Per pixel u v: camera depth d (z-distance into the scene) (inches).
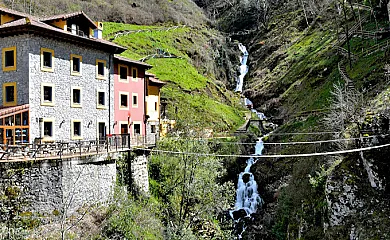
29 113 1178.0
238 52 4047.7
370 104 1240.8
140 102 1720.0
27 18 1157.7
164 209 1349.7
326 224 1053.8
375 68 1786.4
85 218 1061.1
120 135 1306.6
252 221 1576.0
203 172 1321.4
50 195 1005.8
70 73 1325.0
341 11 3093.0
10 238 886.4
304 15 3878.0
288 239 1269.7
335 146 1316.4
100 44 1417.3
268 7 4643.2
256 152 2028.8
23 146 1019.9
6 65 1227.9
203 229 1359.5
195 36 3959.2
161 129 1984.5
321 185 1213.7
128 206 1123.3
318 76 2464.3
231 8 5241.1
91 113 1412.4
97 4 4205.2
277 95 2861.7
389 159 985.5
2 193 940.0
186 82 2822.3
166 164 1453.0
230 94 3221.0
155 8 4645.7
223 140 1936.5
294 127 2003.0
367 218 942.4
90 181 1125.1
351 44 2421.3
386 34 2170.3
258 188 1744.6
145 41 3427.7
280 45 3663.9
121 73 1601.9
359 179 1016.2
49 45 1248.8
